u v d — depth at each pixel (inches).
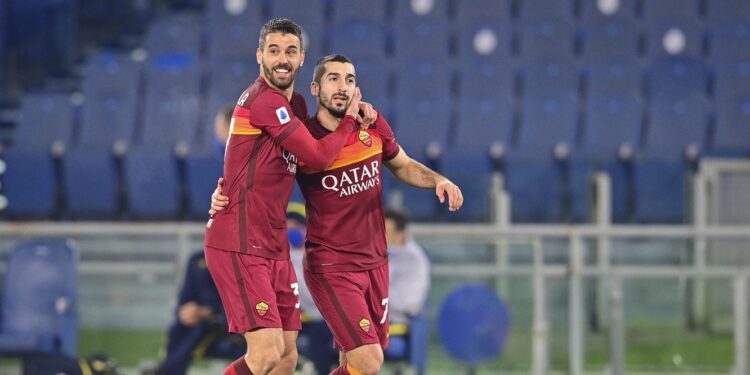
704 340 1107.9
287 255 720.3
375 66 1931.6
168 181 1692.9
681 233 1115.9
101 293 1136.2
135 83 1913.1
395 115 1833.2
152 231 1128.2
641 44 2050.9
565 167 1653.5
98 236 1135.6
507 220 1245.1
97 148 1776.6
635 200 1642.5
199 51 2053.4
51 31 2169.0
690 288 1114.1
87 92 1902.1
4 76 2139.5
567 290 1103.0
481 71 1916.8
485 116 1834.4
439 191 725.3
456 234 1104.8
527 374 1098.1
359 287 727.7
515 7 2144.4
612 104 1834.4
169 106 1866.4
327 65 710.5
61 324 1103.6
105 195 1720.0
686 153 1660.9
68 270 1125.7
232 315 699.4
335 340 748.6
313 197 724.0
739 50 1987.0
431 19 2106.3
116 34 2310.5
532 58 1998.0
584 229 1110.4
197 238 1128.8
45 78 2153.1
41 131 1855.3
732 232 1114.1
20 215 1723.7
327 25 2135.8
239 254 696.4
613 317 1099.9
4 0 2134.6
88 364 1015.6
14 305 1116.5
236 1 2117.4
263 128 689.6
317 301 734.5
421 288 1039.6
